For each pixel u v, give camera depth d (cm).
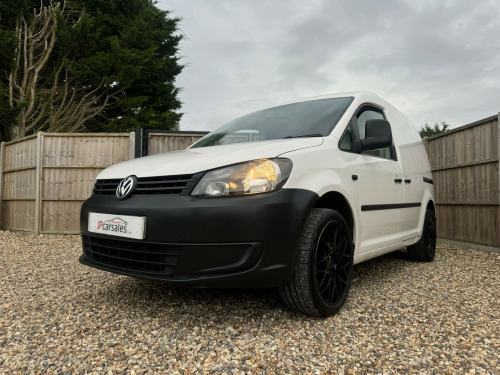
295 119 298
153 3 1648
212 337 199
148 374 161
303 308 220
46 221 637
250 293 275
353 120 287
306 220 212
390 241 315
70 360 174
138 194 221
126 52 1198
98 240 241
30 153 671
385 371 163
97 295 276
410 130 404
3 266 386
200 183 203
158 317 229
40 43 1276
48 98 1263
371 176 283
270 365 168
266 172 205
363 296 273
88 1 1383
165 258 205
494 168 471
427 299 265
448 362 170
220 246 195
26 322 223
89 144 631
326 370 164
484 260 419
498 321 221
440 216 601
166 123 1468
